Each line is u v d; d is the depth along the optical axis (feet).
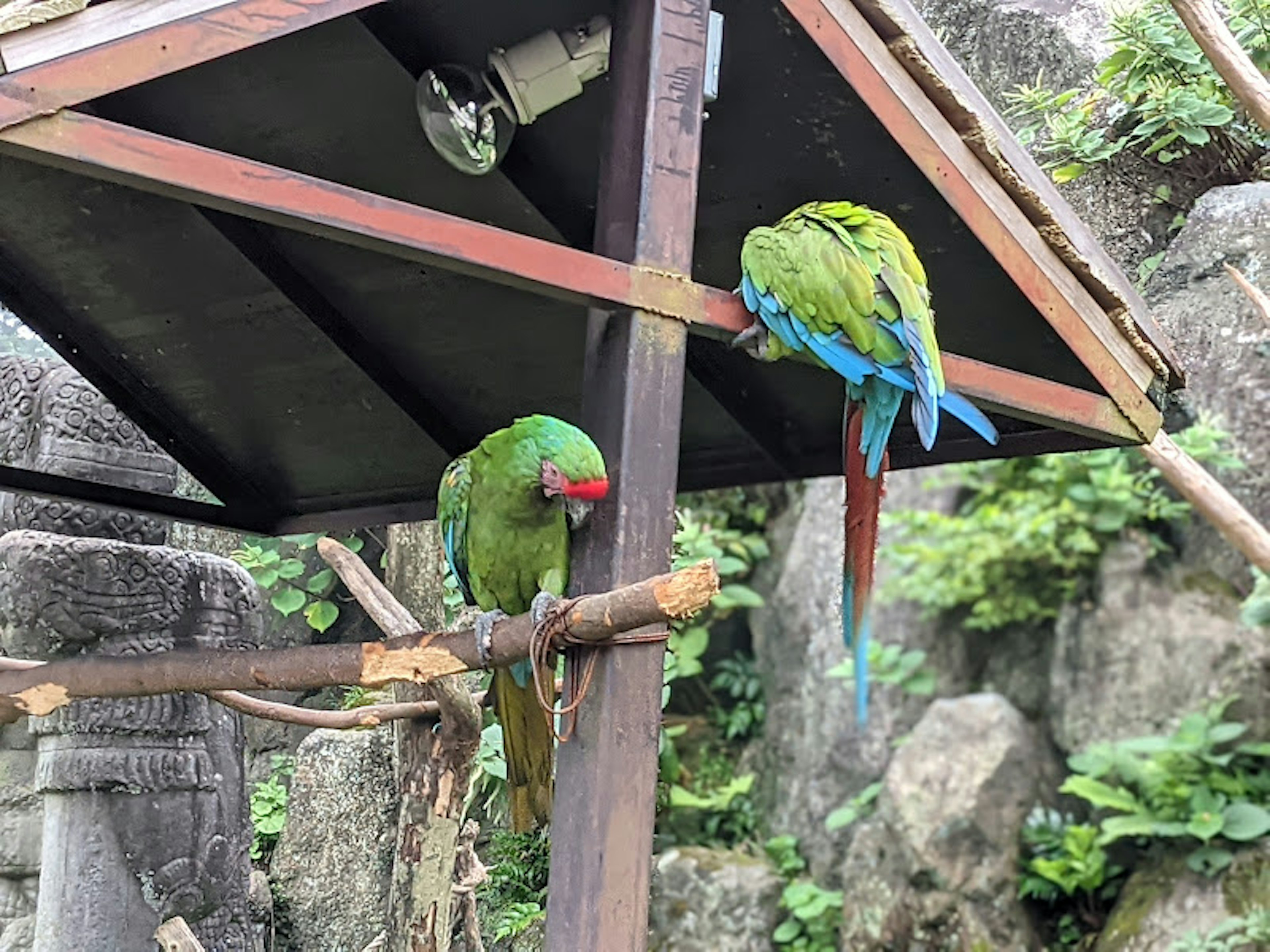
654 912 29.37
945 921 27.71
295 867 14.15
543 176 11.39
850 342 8.91
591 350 8.77
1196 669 28.45
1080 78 17.22
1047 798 29.17
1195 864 25.89
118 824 12.42
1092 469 29.94
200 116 10.41
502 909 14.02
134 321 12.26
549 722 8.67
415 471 13.52
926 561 31.89
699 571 7.45
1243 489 23.12
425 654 9.01
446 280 11.33
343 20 9.70
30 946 12.91
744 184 10.75
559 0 9.74
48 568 12.39
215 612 13.35
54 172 10.39
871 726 31.17
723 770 32.45
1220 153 16.53
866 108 9.39
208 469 13.78
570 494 8.47
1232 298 16.15
